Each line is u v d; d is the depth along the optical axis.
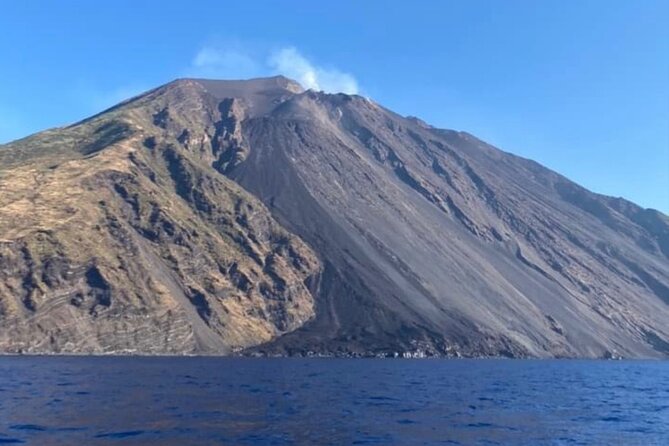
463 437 64.38
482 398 108.81
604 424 78.81
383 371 178.25
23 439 54.50
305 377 142.75
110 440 54.91
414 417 78.75
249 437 58.69
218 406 81.50
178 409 77.25
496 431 69.56
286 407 83.25
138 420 66.94
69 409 74.69
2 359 180.62
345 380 138.12
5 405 76.62
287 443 56.53
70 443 53.16
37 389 97.31
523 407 96.44
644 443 64.62
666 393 132.88
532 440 64.19
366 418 75.69
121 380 117.62
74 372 135.00
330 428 66.38
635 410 97.00
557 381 161.62
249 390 105.25
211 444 54.53
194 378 127.75
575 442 63.75
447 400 102.94
